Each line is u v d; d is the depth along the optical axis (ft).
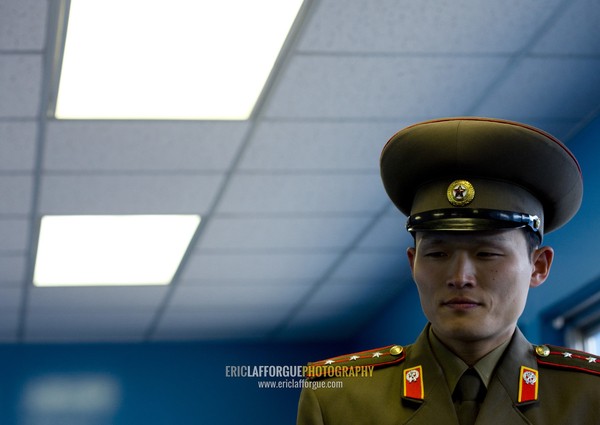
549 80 20.58
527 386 7.36
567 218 8.38
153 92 19.95
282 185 24.61
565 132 23.13
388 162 8.15
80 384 36.76
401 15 17.78
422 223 7.47
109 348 37.35
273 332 37.19
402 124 21.77
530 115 22.16
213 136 21.85
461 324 7.06
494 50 19.21
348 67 19.40
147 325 35.68
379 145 22.68
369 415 7.61
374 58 19.15
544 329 25.20
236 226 26.99
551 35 18.89
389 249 29.50
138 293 31.96
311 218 26.76
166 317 34.83
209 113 20.89
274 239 28.12
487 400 7.24
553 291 24.40
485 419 7.16
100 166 22.95
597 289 23.29
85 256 28.53
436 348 7.60
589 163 22.74
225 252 28.86
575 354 7.66
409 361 7.71
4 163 22.62
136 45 18.20
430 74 19.89
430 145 7.79
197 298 32.91
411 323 32.53
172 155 22.62
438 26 18.22
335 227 27.53
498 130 7.70
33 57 18.45
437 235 7.25
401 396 7.57
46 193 24.21
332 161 23.41
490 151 7.66
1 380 36.35
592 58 19.80
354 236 28.30
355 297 33.86
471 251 7.20
